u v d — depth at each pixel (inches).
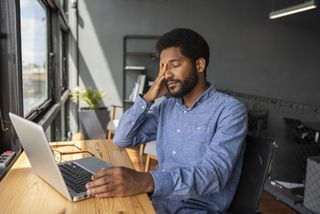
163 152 50.7
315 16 191.5
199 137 46.8
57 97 125.9
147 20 181.9
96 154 54.8
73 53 178.4
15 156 51.6
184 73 45.0
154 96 48.8
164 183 37.0
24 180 41.0
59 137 141.8
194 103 47.8
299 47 194.1
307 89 197.9
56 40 124.3
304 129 118.8
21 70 60.0
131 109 51.2
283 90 196.4
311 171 88.5
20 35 59.9
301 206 93.2
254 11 189.0
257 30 190.4
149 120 53.2
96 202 35.3
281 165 112.3
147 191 37.2
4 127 56.8
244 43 190.4
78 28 177.8
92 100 169.3
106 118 166.7
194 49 44.8
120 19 180.1
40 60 112.7
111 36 180.7
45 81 122.4
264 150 44.5
